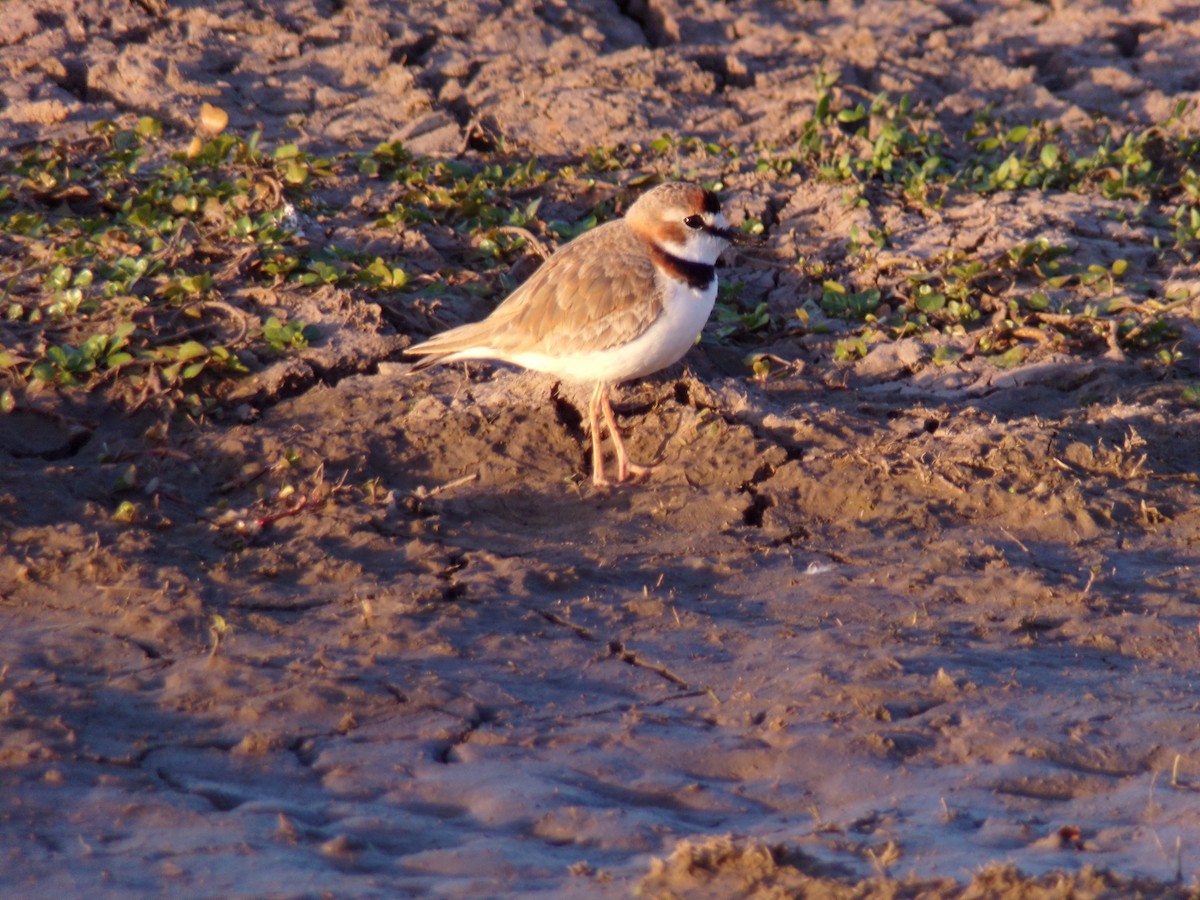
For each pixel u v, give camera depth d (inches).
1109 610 383.9
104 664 354.3
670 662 358.9
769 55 864.3
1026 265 627.2
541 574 407.5
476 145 765.3
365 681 343.3
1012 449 474.3
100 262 594.9
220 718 327.6
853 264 634.2
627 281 453.4
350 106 786.2
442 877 263.7
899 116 773.9
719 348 576.7
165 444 487.2
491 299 599.5
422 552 421.1
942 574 409.1
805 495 459.8
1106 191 705.6
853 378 558.3
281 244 613.9
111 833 278.1
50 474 459.5
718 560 420.2
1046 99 831.1
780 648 365.1
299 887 257.0
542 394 509.7
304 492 458.3
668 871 258.5
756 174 704.4
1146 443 483.2
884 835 277.1
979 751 312.3
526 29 860.0
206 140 721.0
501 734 321.4
